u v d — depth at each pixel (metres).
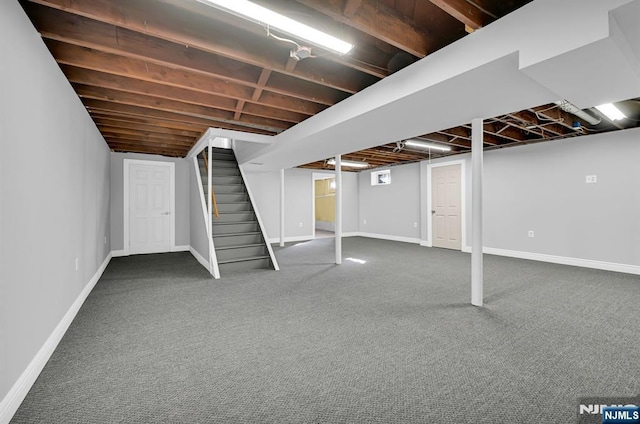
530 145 5.72
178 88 3.15
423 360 2.11
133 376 1.92
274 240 8.66
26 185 1.77
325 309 3.15
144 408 1.62
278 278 4.45
